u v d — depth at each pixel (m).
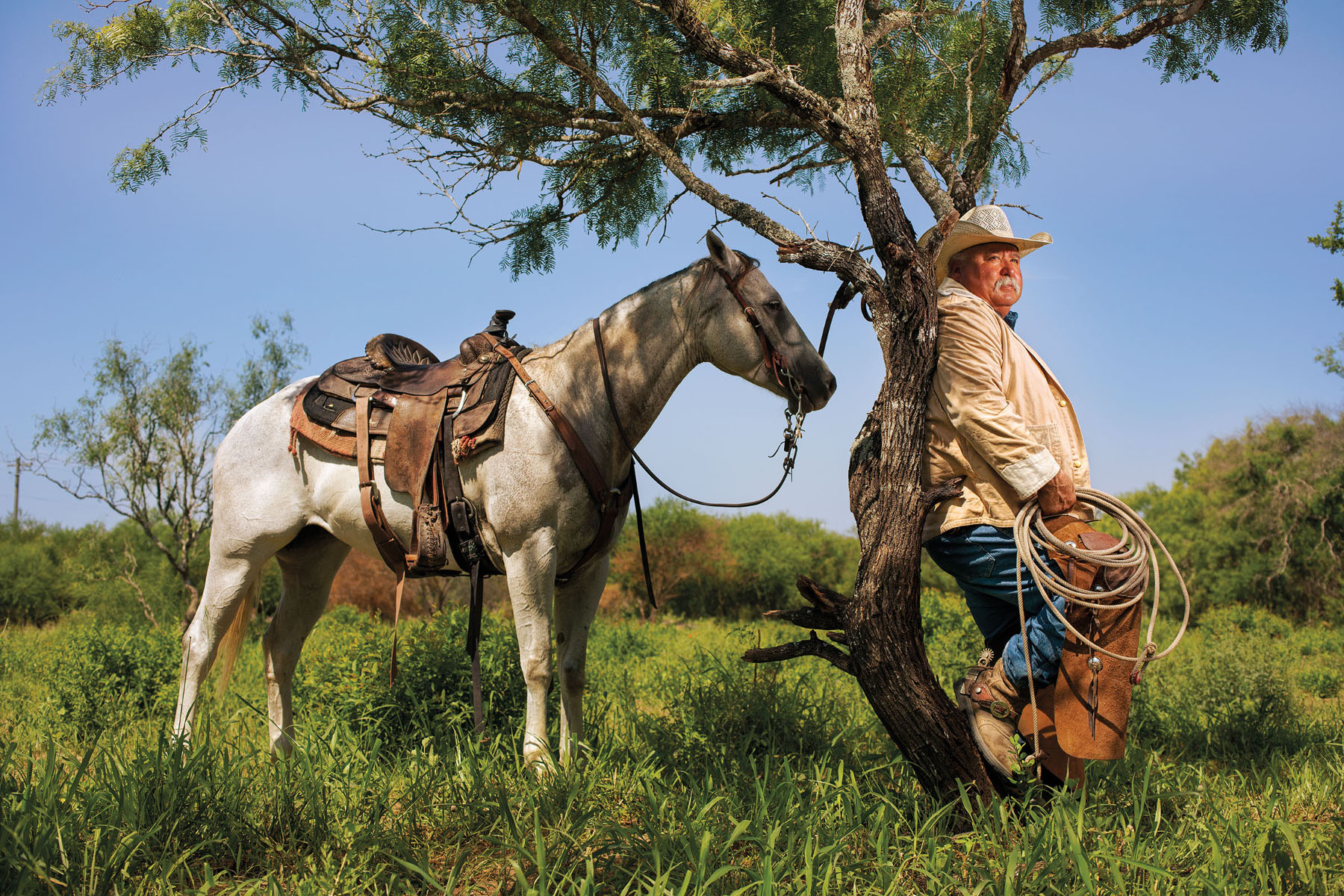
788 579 28.91
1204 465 26.02
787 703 4.33
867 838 2.74
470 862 2.66
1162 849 2.63
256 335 13.77
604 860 2.50
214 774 2.89
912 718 2.92
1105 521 13.65
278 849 2.66
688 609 29.25
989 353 2.96
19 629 19.03
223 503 4.10
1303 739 4.69
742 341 3.67
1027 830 2.58
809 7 4.24
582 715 4.45
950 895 2.37
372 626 5.93
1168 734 4.94
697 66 4.16
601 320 3.80
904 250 2.94
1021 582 2.97
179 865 2.50
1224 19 4.69
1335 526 20.86
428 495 3.70
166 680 6.50
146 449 12.99
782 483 3.73
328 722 4.58
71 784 2.77
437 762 3.37
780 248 3.21
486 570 3.91
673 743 4.07
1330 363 17.31
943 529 3.05
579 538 3.68
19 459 12.71
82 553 18.91
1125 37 4.56
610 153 4.43
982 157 4.08
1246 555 21.67
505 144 4.09
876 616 2.90
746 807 3.03
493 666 4.99
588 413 3.70
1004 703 2.98
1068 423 3.23
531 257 4.59
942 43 4.32
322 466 3.99
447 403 3.75
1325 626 18.14
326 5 3.91
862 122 3.10
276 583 17.47
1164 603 22.64
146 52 4.02
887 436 2.95
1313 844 2.70
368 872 2.49
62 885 2.22
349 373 4.07
